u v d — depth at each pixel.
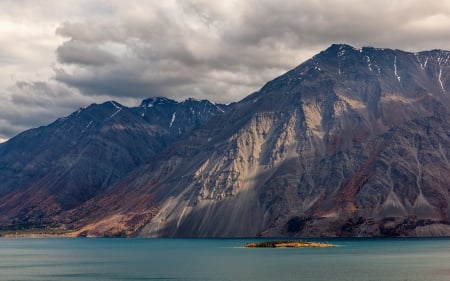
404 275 191.50
